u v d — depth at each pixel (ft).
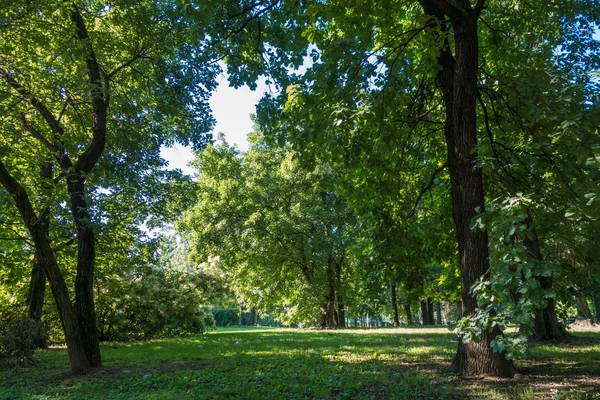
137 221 57.00
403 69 31.94
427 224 34.78
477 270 24.47
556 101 24.64
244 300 114.52
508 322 17.29
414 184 38.47
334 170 33.17
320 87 28.07
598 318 75.77
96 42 42.45
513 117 29.12
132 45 45.44
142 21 40.83
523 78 27.30
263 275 94.27
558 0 34.09
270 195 93.15
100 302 66.33
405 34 29.60
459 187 26.99
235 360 35.60
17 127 39.27
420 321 187.01
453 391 21.18
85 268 35.37
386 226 32.42
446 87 29.12
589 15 36.40
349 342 49.42
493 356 24.40
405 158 36.11
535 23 35.50
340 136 28.27
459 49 25.93
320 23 32.14
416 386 22.82
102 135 38.73
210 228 92.22
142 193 53.62
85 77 39.99
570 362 29.50
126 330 68.69
